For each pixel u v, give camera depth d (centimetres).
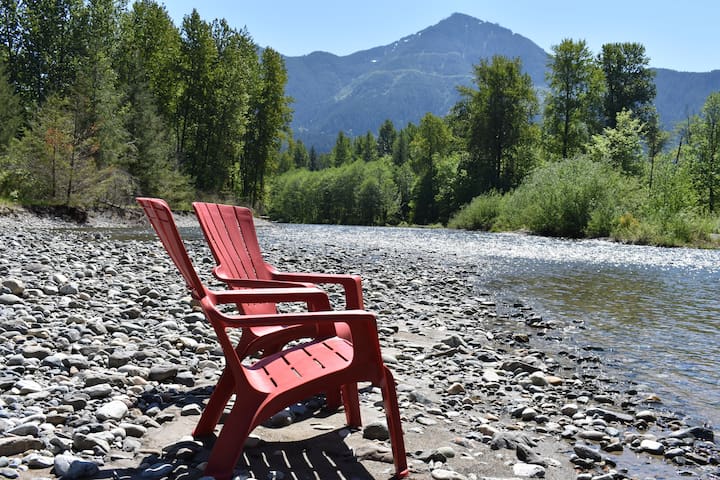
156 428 334
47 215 2572
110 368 436
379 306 815
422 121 7619
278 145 6275
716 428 387
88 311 614
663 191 2834
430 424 365
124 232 2214
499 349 608
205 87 4991
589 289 1073
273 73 6056
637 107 6247
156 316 622
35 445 286
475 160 5806
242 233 410
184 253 279
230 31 5322
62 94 4044
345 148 13162
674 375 518
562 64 5812
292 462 295
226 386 315
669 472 311
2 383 368
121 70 4338
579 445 335
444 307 844
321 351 315
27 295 658
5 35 4191
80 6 4266
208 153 5109
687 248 2273
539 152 5819
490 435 354
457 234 3203
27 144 2783
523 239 2675
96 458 284
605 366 547
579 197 2898
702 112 5653
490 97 5628
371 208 8019
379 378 283
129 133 3612
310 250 1722
